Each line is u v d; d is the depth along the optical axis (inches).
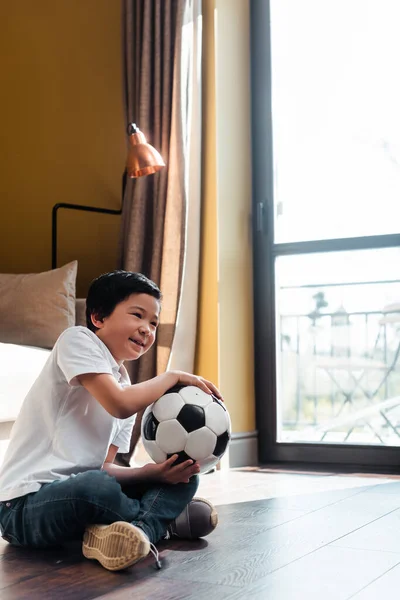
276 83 149.7
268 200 147.7
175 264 132.9
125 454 129.7
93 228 154.3
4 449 109.9
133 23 143.3
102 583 59.5
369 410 143.6
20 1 163.6
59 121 158.9
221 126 140.6
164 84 137.6
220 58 141.2
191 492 72.4
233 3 145.4
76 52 157.9
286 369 148.3
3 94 163.9
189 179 137.5
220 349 136.9
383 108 141.4
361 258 142.8
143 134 136.0
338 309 144.8
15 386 110.7
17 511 69.1
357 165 142.8
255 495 103.7
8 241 162.2
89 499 64.9
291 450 143.1
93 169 154.9
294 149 147.6
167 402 71.6
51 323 127.4
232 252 141.8
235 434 137.8
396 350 141.4
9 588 58.4
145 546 61.0
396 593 55.7
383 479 120.1
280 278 148.3
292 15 149.0
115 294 73.0
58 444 70.6
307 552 69.3
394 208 139.6
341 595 55.2
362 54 143.5
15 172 162.4
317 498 101.0
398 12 141.1
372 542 73.4
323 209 144.9
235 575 61.4
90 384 69.1
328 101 145.6
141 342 73.5
